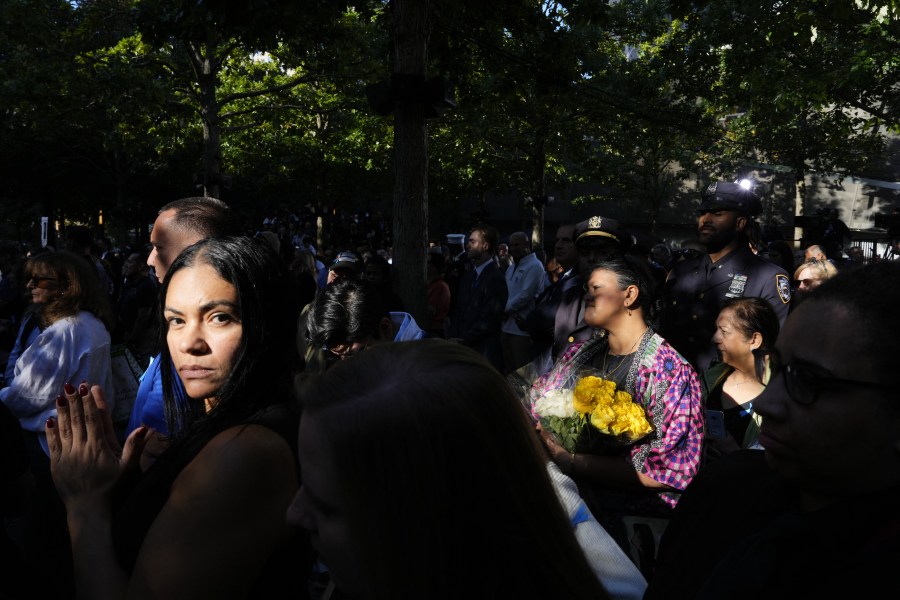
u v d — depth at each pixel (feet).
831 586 2.82
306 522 2.90
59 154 111.04
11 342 22.95
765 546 3.06
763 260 13.93
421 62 21.06
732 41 53.72
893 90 55.47
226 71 69.36
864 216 108.58
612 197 108.58
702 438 8.71
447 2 28.63
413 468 2.55
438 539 2.55
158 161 110.32
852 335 2.90
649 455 8.43
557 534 2.77
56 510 7.63
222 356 4.70
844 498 3.01
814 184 110.11
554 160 78.43
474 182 88.12
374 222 140.26
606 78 65.87
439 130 77.20
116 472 4.73
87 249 32.68
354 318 9.47
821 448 2.98
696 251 28.68
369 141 84.33
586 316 9.20
